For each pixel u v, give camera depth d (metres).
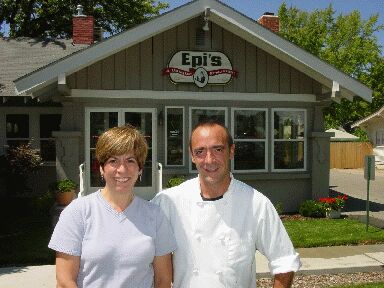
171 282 2.66
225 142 2.63
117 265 2.41
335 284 6.11
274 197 11.80
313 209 10.96
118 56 11.02
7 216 10.80
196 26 11.30
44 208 9.88
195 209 2.62
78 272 2.44
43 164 13.60
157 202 2.72
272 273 2.66
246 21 10.59
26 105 13.98
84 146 10.98
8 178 12.88
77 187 10.26
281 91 11.77
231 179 2.72
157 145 11.22
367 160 9.19
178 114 11.32
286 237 2.68
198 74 11.33
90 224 2.45
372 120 31.88
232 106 11.53
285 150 11.85
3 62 15.52
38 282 5.92
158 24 10.24
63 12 27.03
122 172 2.47
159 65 11.20
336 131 33.88
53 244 2.40
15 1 27.05
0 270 6.48
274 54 11.44
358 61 43.34
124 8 27.23
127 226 2.47
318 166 11.88
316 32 43.25
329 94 11.07
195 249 2.59
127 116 11.11
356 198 14.90
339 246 8.10
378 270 6.77
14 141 14.05
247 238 2.62
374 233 8.89
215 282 2.56
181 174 11.23
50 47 16.86
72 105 10.91
